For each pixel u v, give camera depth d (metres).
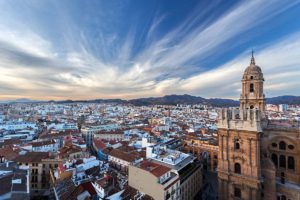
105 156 133.00
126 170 110.25
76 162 104.75
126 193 75.00
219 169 71.44
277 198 65.56
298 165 65.38
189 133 189.00
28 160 114.25
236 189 68.19
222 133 70.50
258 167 62.97
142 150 130.62
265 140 71.88
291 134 67.06
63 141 173.88
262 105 77.31
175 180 79.44
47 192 110.31
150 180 75.50
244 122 65.12
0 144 163.12
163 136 189.62
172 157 95.44
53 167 115.62
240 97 83.00
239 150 66.75
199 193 102.75
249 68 81.00
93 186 80.75
